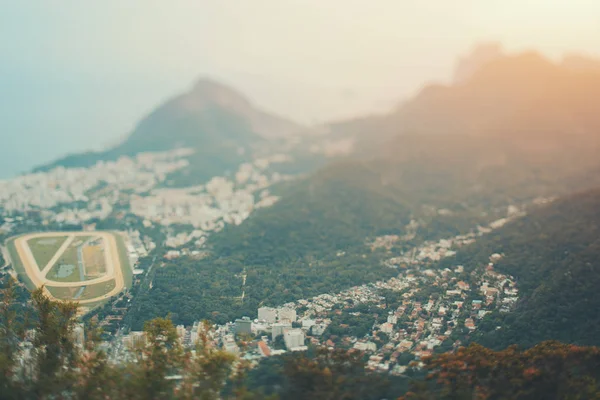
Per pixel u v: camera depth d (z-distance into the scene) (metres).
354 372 176.00
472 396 161.88
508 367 170.25
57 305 198.50
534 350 178.88
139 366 173.00
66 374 170.75
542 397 162.75
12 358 183.38
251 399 155.88
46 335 185.88
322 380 166.25
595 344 199.75
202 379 165.25
